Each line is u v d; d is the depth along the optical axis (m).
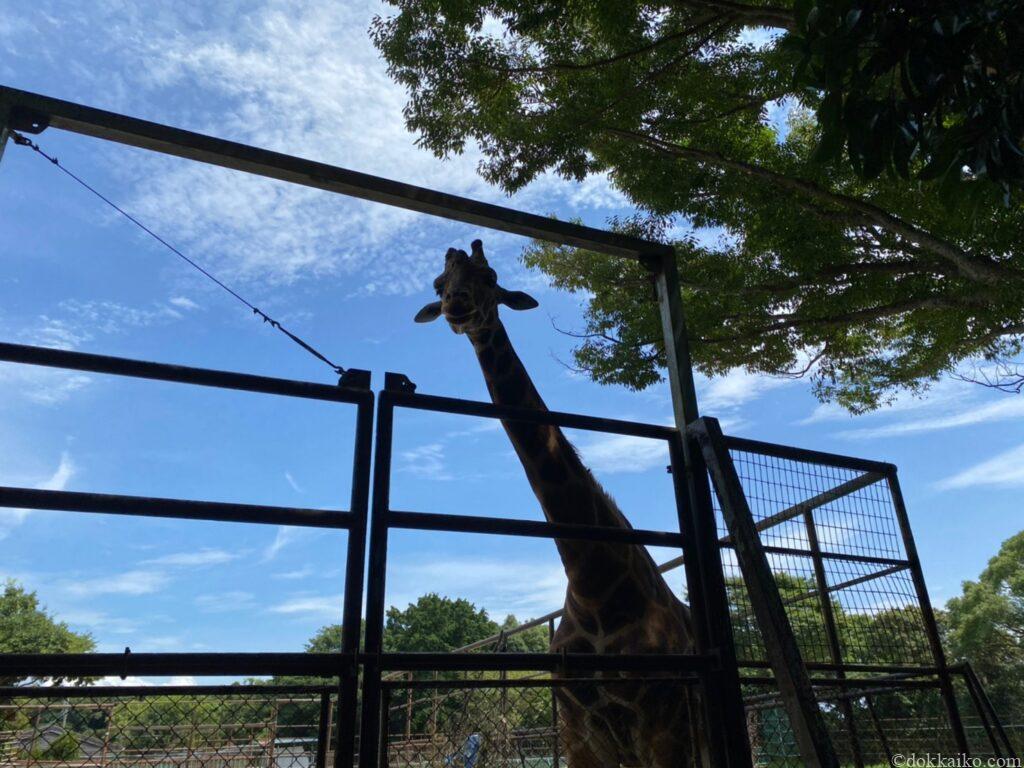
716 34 7.08
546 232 3.43
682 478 3.20
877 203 8.23
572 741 4.04
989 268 6.98
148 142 2.79
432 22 7.25
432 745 3.72
